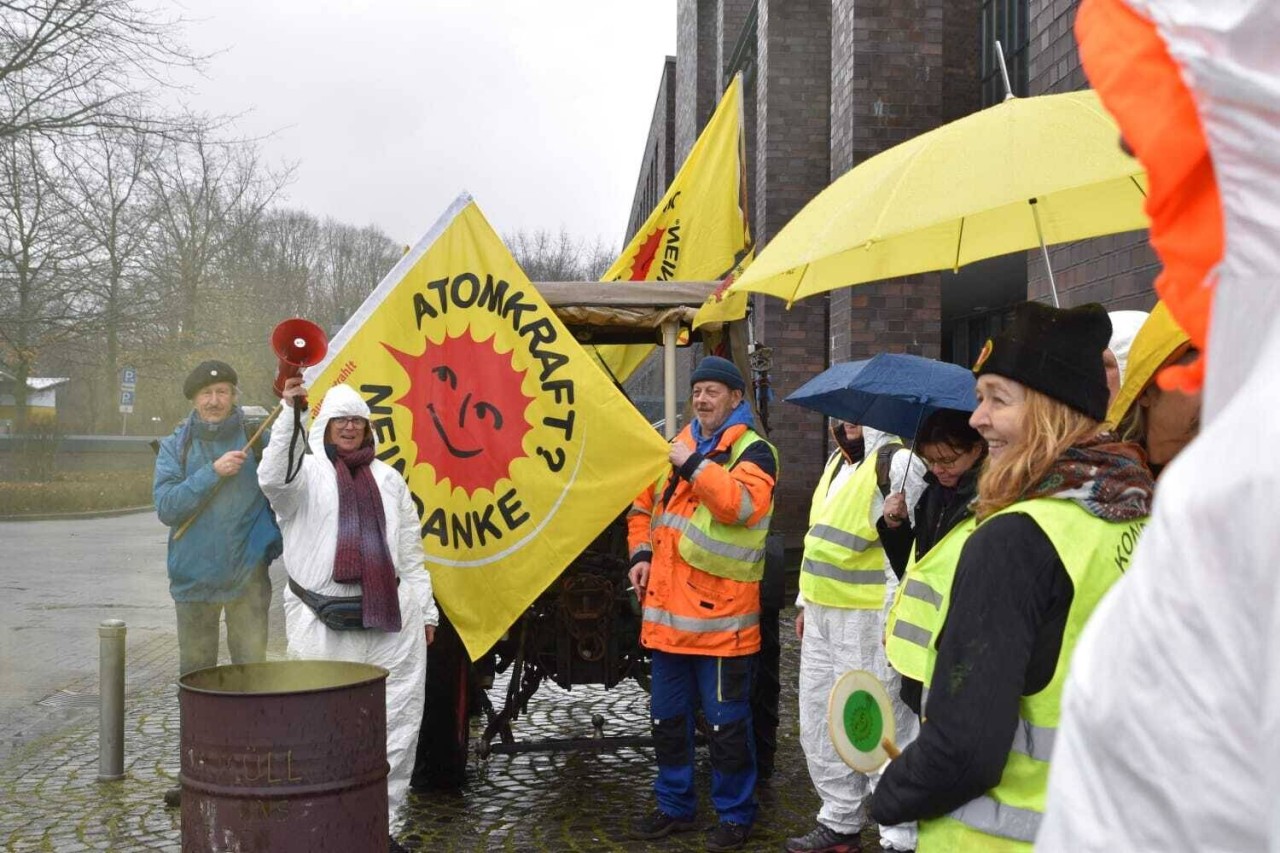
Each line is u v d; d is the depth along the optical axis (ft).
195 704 10.74
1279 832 2.33
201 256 92.38
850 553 15.11
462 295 16.96
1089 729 2.78
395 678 15.03
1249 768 2.47
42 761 20.56
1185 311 2.93
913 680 8.37
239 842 10.56
